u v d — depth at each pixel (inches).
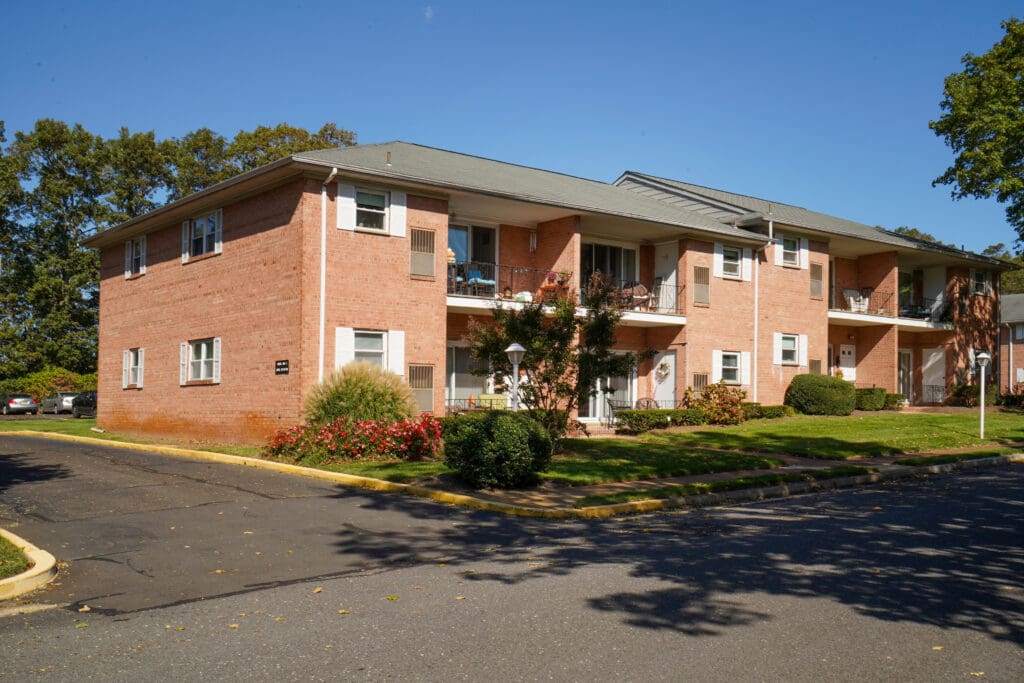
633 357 681.6
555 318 682.2
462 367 930.1
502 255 967.0
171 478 562.3
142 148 1942.7
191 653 223.1
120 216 1905.8
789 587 292.7
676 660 217.3
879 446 791.1
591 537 389.1
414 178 768.3
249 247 794.2
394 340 774.5
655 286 1084.5
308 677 204.8
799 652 224.1
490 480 506.6
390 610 264.4
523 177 1015.6
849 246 1269.7
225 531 392.5
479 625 247.6
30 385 1771.7
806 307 1176.2
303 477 574.9
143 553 347.6
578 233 925.2
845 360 1344.7
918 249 1290.6
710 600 275.4
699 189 1359.5
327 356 732.7
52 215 1935.3
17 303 1929.1
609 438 849.5
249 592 288.0
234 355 807.1
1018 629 245.8
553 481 542.6
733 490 541.3
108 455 711.7
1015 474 663.1
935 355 1424.7
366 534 389.1
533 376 684.1
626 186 1393.9
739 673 208.2
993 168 1151.6
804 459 714.8
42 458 684.7
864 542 374.3
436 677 204.8
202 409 848.9
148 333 959.0
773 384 1129.4
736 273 1095.0
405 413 689.0
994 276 1498.5
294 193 740.0
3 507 453.1
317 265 730.2
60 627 248.4
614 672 208.4
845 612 261.7
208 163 1998.0
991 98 1173.1
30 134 1915.6
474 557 344.2
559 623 249.6
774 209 1280.8
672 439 845.8
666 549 359.3
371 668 211.2
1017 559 338.6
